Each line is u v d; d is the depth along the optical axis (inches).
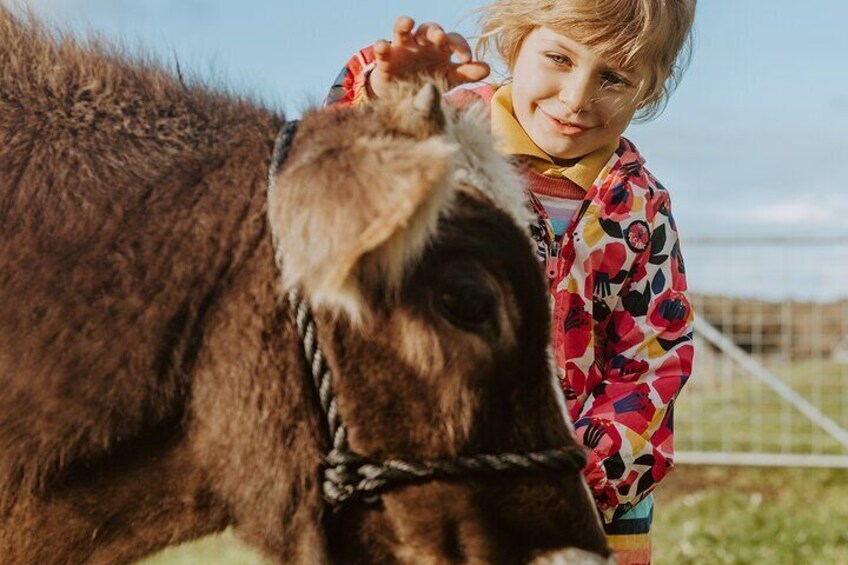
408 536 103.8
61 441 99.5
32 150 104.9
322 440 102.9
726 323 427.5
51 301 99.7
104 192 103.3
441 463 101.7
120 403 99.7
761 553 299.3
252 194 104.7
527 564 104.7
